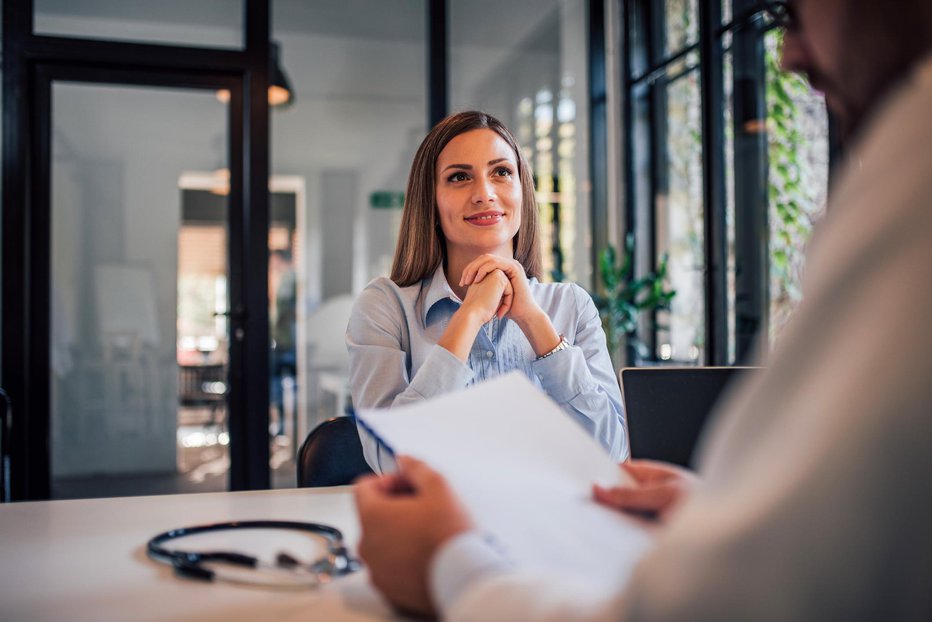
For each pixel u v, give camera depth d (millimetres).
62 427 3805
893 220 304
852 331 302
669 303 3934
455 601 414
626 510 632
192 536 823
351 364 1400
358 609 595
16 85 3693
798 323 327
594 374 1477
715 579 296
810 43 380
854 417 286
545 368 1280
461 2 4328
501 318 1420
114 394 3863
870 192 319
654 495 619
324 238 4117
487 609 390
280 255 4070
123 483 3865
